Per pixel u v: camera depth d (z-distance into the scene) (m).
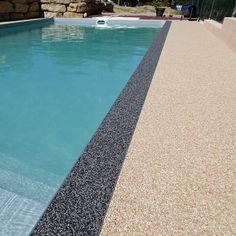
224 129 2.55
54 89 5.27
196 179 1.80
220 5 9.87
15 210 1.97
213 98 3.37
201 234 1.38
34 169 2.87
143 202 1.58
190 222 1.45
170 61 5.24
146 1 29.52
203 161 2.01
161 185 1.73
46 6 14.53
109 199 1.56
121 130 2.38
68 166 2.98
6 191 2.28
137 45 9.66
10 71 6.32
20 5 12.24
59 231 1.31
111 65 7.02
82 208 1.47
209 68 4.83
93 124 3.99
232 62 5.36
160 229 1.40
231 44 6.57
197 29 10.95
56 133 3.71
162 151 2.12
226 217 1.50
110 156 1.97
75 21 13.95
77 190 1.60
